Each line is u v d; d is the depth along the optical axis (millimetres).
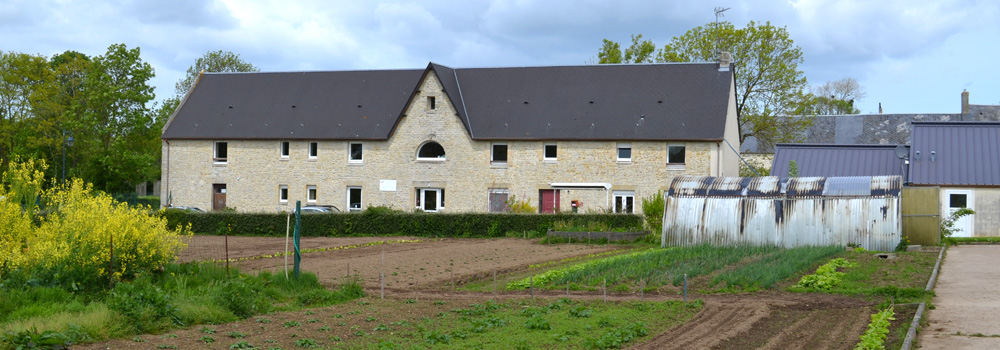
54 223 18938
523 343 14078
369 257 29578
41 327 13656
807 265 24609
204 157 51969
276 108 52500
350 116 50906
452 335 14875
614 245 35344
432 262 27844
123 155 58844
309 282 20531
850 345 13992
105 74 59000
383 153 49500
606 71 50531
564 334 15070
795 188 33219
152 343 13703
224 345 13789
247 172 51344
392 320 16531
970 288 19953
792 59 57562
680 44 59719
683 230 33812
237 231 42156
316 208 47250
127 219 19031
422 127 48938
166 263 19969
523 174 47656
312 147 50719
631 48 67938
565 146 47250
